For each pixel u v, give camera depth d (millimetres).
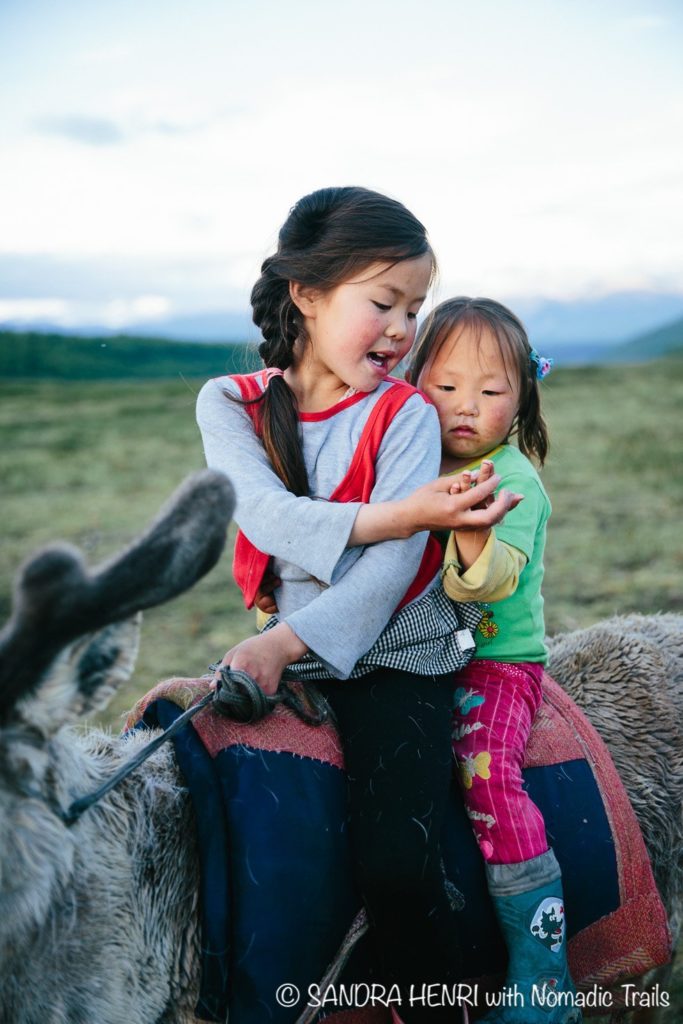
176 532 1462
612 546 8234
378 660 2029
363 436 2098
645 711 2461
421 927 1885
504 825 2029
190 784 1903
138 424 18922
